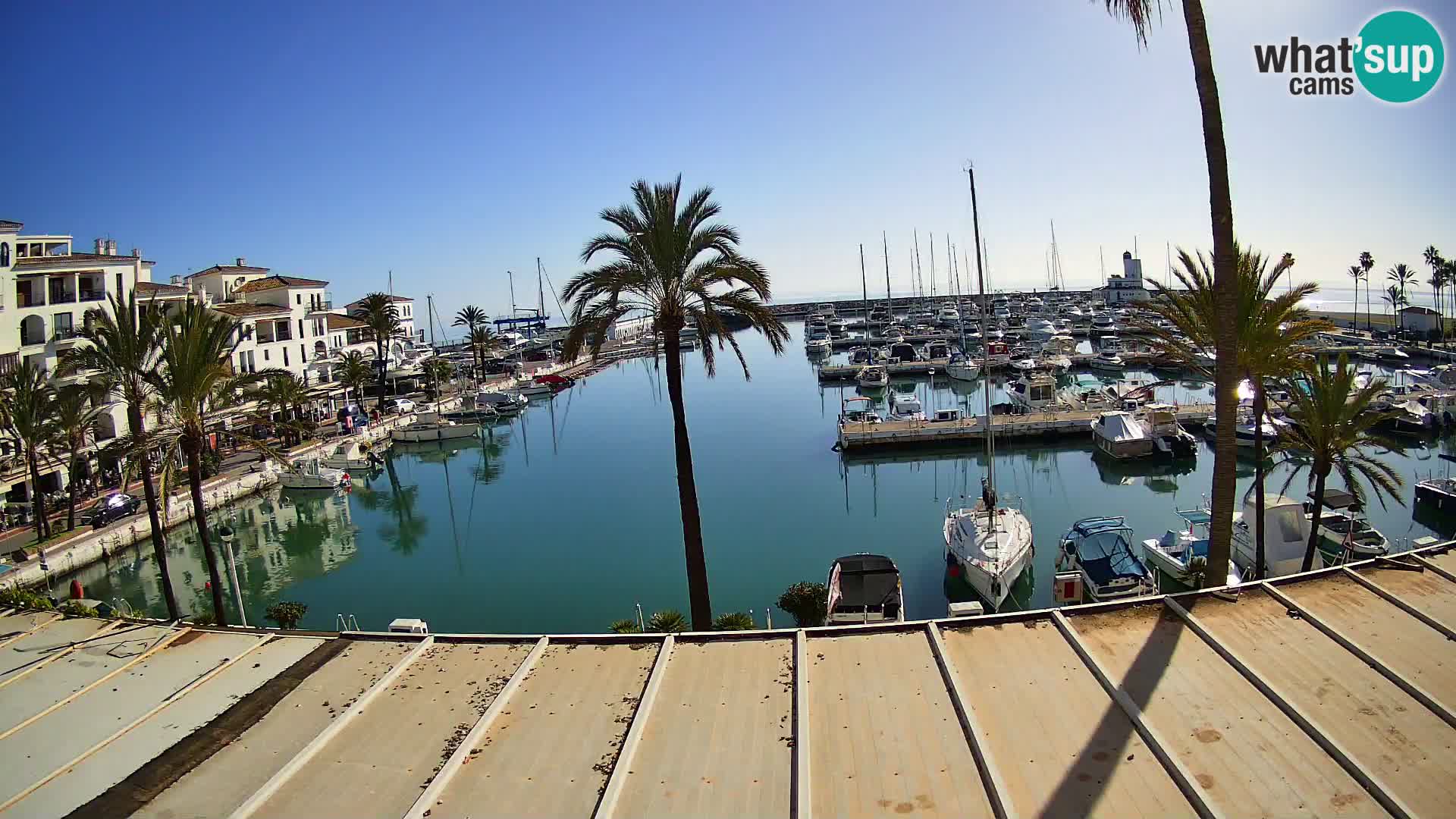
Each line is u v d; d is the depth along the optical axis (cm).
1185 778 767
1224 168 1337
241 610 2330
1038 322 10919
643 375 10556
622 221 2091
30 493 4169
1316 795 750
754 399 7838
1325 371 2166
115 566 3653
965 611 1205
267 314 7056
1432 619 1030
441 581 3281
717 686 1001
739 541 3509
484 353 9550
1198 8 1345
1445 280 9112
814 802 775
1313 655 978
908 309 17275
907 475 4597
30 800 859
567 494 4631
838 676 1001
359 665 1118
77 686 1112
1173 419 4778
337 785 846
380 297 7600
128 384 2289
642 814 773
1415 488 3412
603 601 2939
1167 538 2778
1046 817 735
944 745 855
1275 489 3916
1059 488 4191
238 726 982
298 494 4872
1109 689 934
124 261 5003
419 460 5975
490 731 930
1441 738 818
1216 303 1368
